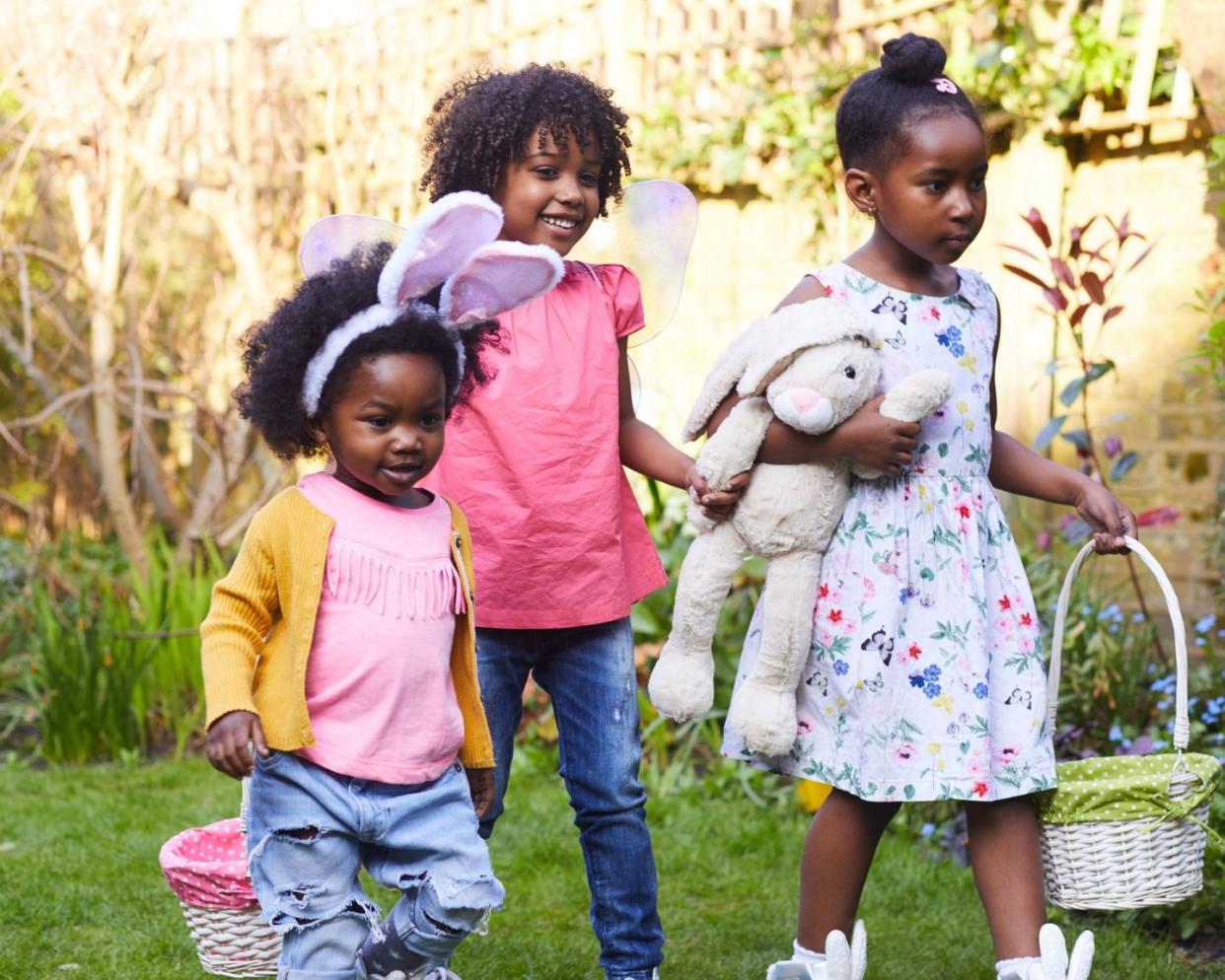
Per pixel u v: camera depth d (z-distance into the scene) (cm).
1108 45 523
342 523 254
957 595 278
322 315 251
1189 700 430
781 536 277
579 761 302
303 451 267
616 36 679
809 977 284
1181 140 528
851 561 279
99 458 725
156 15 705
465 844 254
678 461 305
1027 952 268
